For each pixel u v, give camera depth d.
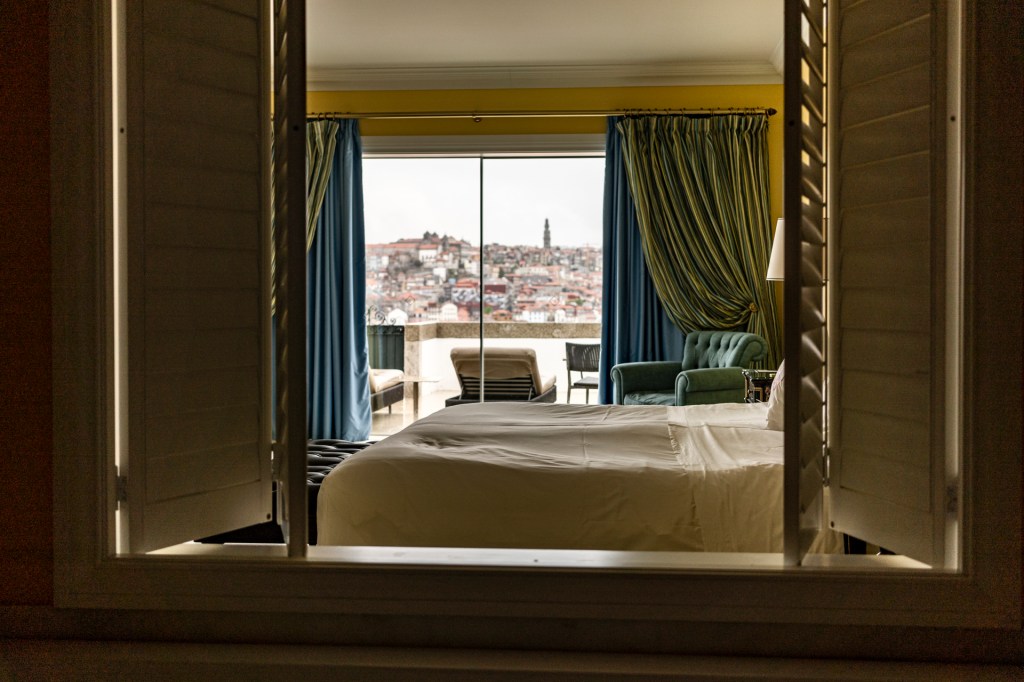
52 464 1.71
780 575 1.64
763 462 2.47
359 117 6.17
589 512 2.37
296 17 1.72
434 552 1.79
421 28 5.14
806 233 1.70
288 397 1.73
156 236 1.77
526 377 6.61
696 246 6.02
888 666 1.61
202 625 1.75
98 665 1.65
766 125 5.90
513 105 6.09
